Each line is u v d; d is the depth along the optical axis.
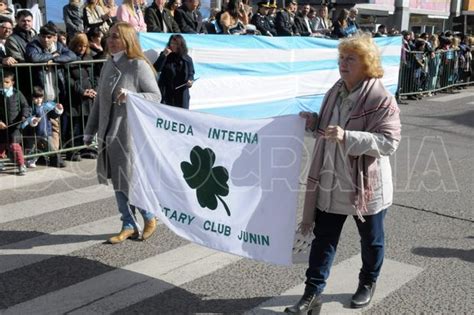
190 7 9.47
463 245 4.82
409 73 14.26
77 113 7.44
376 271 3.62
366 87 3.17
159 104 3.99
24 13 7.08
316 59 10.78
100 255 4.49
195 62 8.57
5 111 6.62
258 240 3.60
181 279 4.08
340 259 4.46
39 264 4.30
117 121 4.32
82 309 3.61
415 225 5.31
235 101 9.37
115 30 4.36
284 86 10.25
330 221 3.39
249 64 9.44
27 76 6.96
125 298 3.78
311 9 13.30
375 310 3.64
